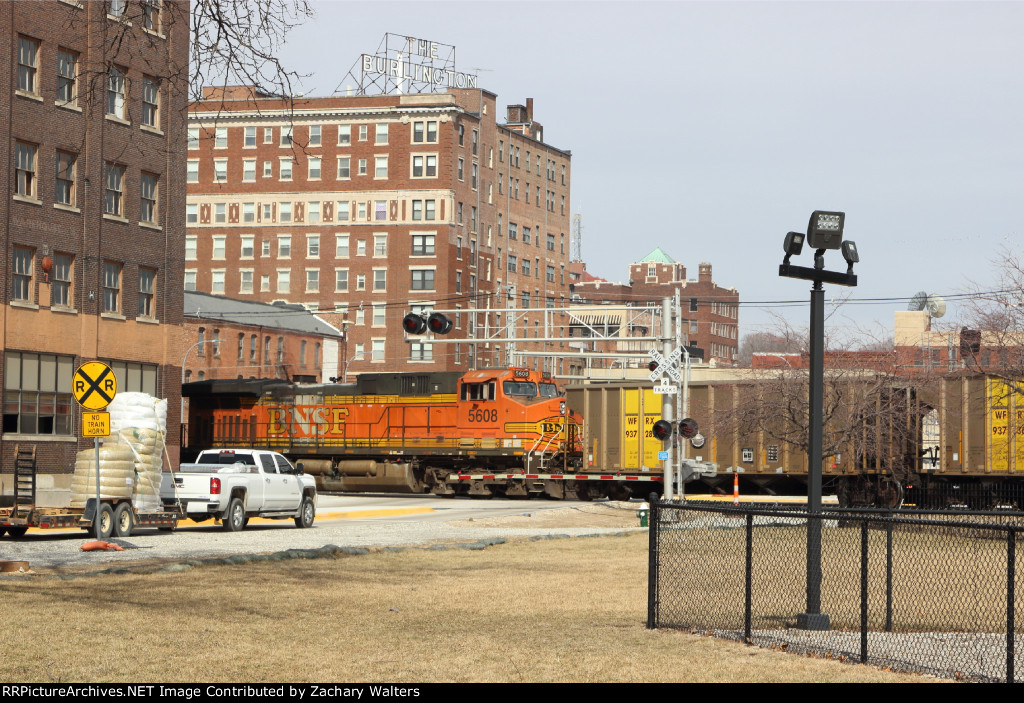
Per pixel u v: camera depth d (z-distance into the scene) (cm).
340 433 6412
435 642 1587
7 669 1354
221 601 1948
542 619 1833
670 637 1661
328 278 12356
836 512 1970
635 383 5603
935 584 2084
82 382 2919
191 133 12638
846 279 1828
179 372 5506
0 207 4534
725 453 5244
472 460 6000
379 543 3195
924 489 4403
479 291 12900
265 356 10806
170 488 3525
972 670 1404
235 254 12556
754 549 1894
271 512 3741
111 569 2345
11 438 4591
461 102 12900
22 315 4656
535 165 14412
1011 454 3997
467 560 2788
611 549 3136
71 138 4866
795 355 6197
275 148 12481
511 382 5875
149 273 5378
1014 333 4616
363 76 12731
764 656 1512
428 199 12188
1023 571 1917
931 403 4409
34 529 3459
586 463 5734
